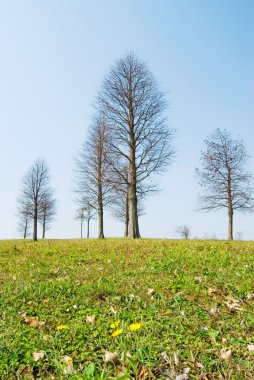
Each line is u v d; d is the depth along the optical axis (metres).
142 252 10.98
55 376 3.38
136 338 3.85
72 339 4.11
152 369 3.24
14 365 3.58
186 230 51.69
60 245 15.87
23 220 54.28
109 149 25.06
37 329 4.51
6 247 15.91
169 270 7.52
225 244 12.58
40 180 36.09
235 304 5.11
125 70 25.70
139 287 6.26
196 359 3.49
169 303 5.26
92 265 9.08
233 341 3.78
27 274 8.36
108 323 4.50
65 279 7.30
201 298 5.54
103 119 27.27
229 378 3.12
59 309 5.32
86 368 3.21
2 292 6.48
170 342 3.86
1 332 4.46
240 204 25.69
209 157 26.45
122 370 3.21
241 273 7.01
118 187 25.78
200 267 7.75
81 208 41.62
